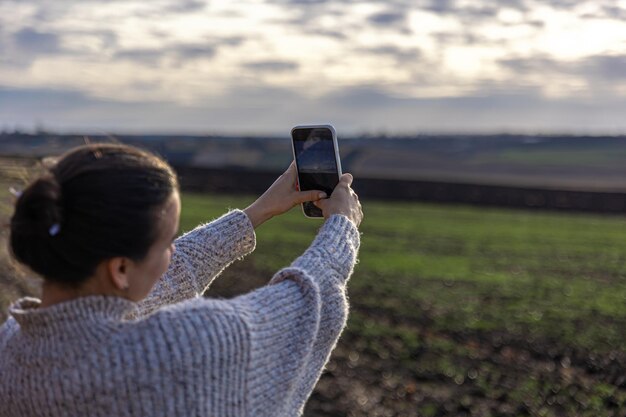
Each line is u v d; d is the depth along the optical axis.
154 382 1.67
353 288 16.31
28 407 1.74
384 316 13.31
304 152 2.41
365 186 46.75
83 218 1.62
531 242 26.97
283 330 1.85
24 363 1.75
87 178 1.64
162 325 1.70
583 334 12.13
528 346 11.22
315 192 2.37
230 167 66.81
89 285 1.73
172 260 2.25
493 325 12.80
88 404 1.68
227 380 1.73
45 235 1.62
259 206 2.44
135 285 1.77
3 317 7.21
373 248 24.09
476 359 10.39
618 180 77.06
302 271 1.95
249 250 2.43
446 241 26.72
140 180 1.67
